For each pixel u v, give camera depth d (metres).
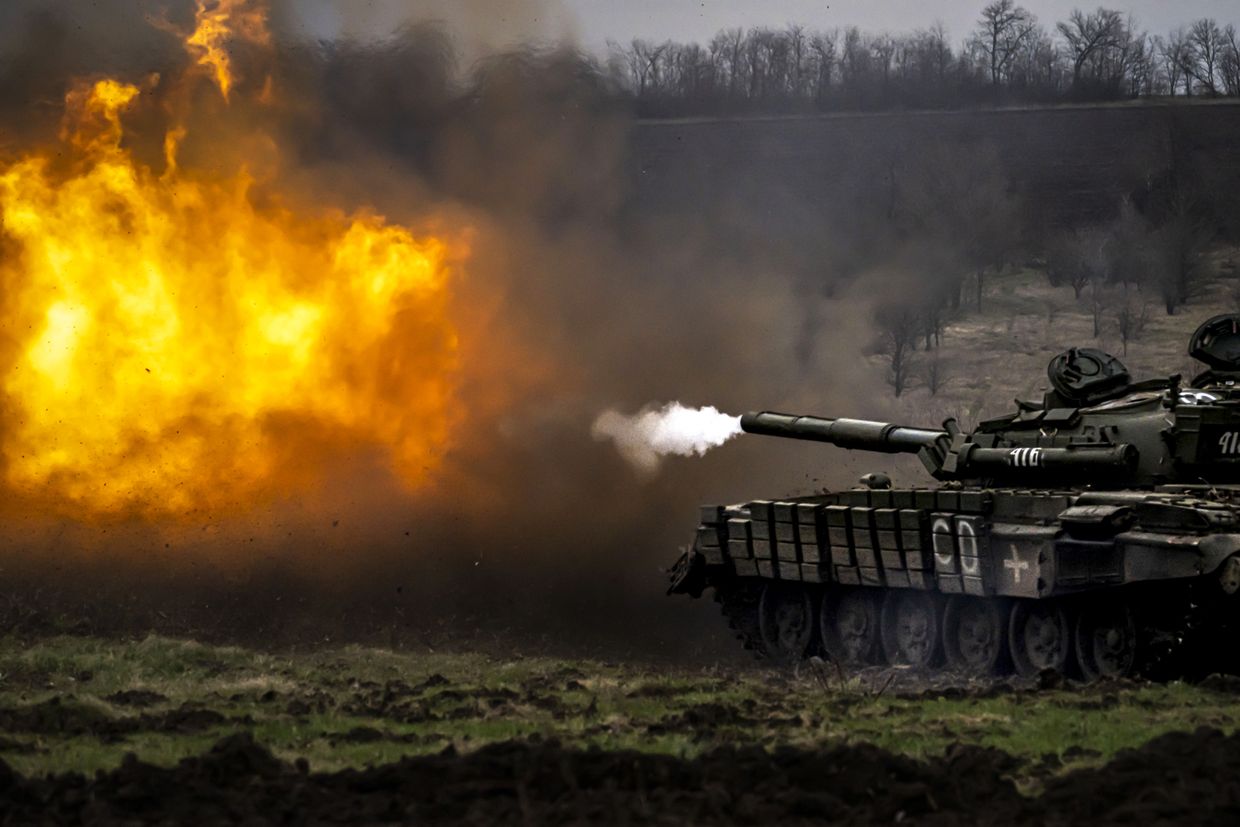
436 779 27.08
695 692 42.72
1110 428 50.06
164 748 32.78
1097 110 146.62
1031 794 27.28
